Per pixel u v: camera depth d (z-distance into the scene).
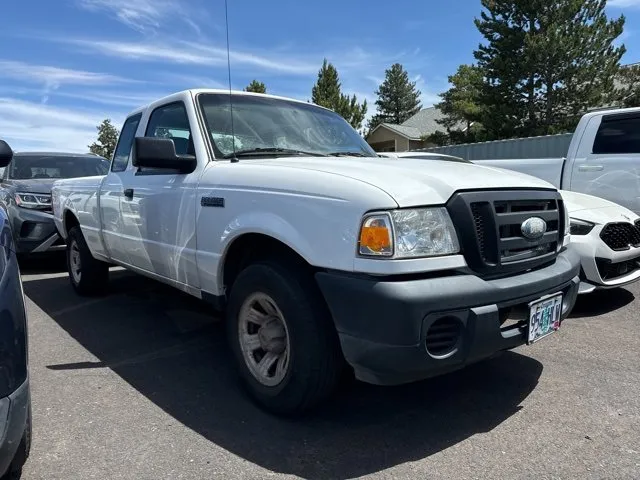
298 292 2.66
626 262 4.90
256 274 2.86
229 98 3.92
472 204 2.56
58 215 6.04
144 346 4.16
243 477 2.39
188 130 3.69
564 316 3.05
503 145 13.49
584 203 5.10
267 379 2.95
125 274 6.88
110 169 4.83
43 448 2.64
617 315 4.73
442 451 2.59
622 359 3.71
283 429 2.81
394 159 3.45
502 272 2.64
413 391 3.27
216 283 3.24
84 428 2.84
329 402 3.12
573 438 2.68
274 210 2.77
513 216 2.70
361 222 2.40
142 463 2.50
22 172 8.09
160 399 3.19
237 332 3.09
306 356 2.66
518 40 22.39
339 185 2.55
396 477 2.37
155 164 3.37
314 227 2.56
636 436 2.69
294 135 3.93
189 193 3.42
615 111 6.57
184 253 3.49
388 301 2.29
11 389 1.91
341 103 31.97
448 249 2.48
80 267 5.63
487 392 3.24
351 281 2.41
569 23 21.94
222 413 3.00
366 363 2.40
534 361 3.71
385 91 66.81
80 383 3.44
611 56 21.92
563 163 6.98
